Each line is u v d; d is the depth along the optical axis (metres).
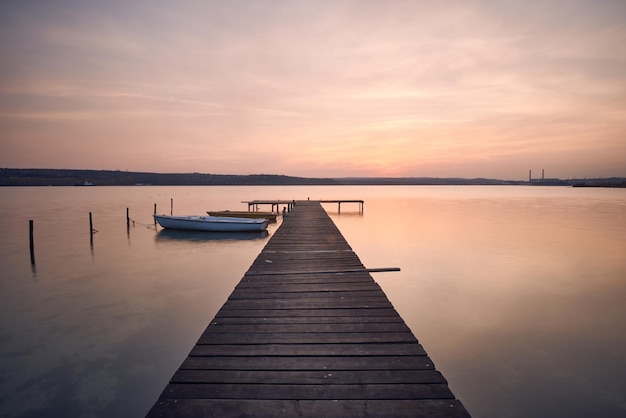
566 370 5.66
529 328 7.23
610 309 8.27
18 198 61.19
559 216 31.19
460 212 35.75
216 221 19.72
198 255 14.45
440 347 6.41
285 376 3.36
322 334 4.30
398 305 8.56
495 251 15.48
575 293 9.51
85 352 6.13
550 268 12.41
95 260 13.47
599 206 43.66
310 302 5.48
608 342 6.60
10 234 19.77
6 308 8.22
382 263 13.18
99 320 7.52
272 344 4.02
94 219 27.42
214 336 4.23
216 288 9.88
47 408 4.64
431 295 9.34
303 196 72.69
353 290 6.11
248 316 4.89
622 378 5.44
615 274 11.53
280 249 9.95
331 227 14.88
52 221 26.03
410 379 3.32
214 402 2.96
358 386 3.20
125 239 18.23
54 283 10.33
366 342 4.08
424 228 23.17
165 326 7.22
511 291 9.70
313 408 2.90
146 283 10.38
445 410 2.88
